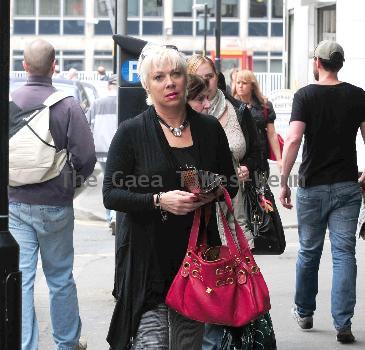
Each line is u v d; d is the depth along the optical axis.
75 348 10.31
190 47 80.38
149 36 80.56
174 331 7.71
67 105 9.91
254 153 10.53
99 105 22.56
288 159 11.55
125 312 7.64
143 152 7.65
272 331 8.88
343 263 11.52
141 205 7.48
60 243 10.06
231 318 7.46
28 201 9.84
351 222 11.52
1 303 6.89
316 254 11.82
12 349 6.92
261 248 10.77
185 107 7.86
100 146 22.52
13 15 81.62
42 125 9.77
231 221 9.06
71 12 81.69
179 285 7.47
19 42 81.62
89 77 54.88
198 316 7.44
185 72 7.75
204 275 7.45
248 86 15.76
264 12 81.69
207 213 7.69
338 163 11.45
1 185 6.90
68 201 10.00
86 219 23.91
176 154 7.68
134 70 13.55
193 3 80.25
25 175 9.75
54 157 9.80
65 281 10.14
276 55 81.88
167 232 7.61
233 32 81.38
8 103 6.89
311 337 11.96
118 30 16.67
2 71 6.85
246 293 7.50
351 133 11.45
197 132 7.79
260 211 10.59
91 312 13.39
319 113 11.36
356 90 11.43
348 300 11.57
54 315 10.20
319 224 11.64
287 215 23.42
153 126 7.70
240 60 72.56
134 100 13.57
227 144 7.99
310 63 43.12
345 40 32.84
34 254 9.96
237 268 7.55
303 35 43.16
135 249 7.63
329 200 11.46
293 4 44.72
